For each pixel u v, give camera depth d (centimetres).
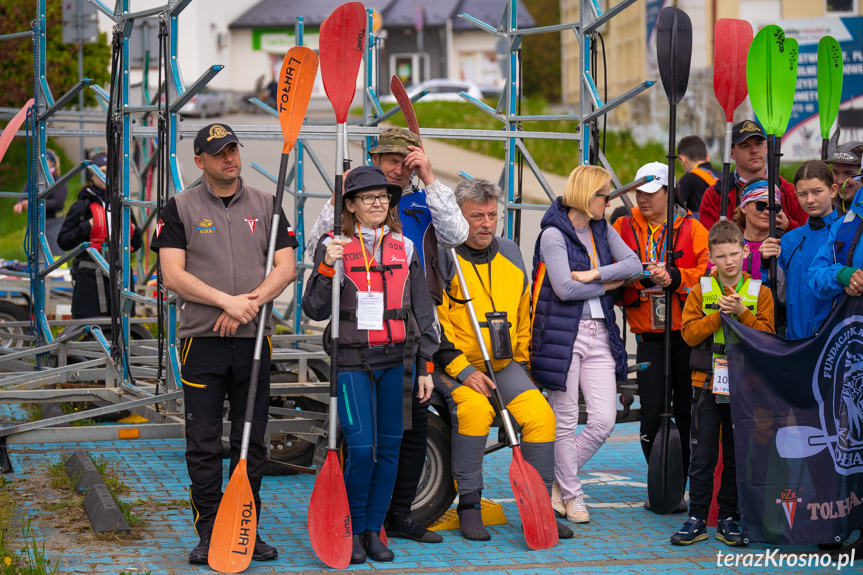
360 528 534
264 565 520
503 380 590
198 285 509
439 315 581
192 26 4359
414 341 536
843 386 545
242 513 510
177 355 652
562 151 2661
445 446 587
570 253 598
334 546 516
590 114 691
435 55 4966
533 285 614
